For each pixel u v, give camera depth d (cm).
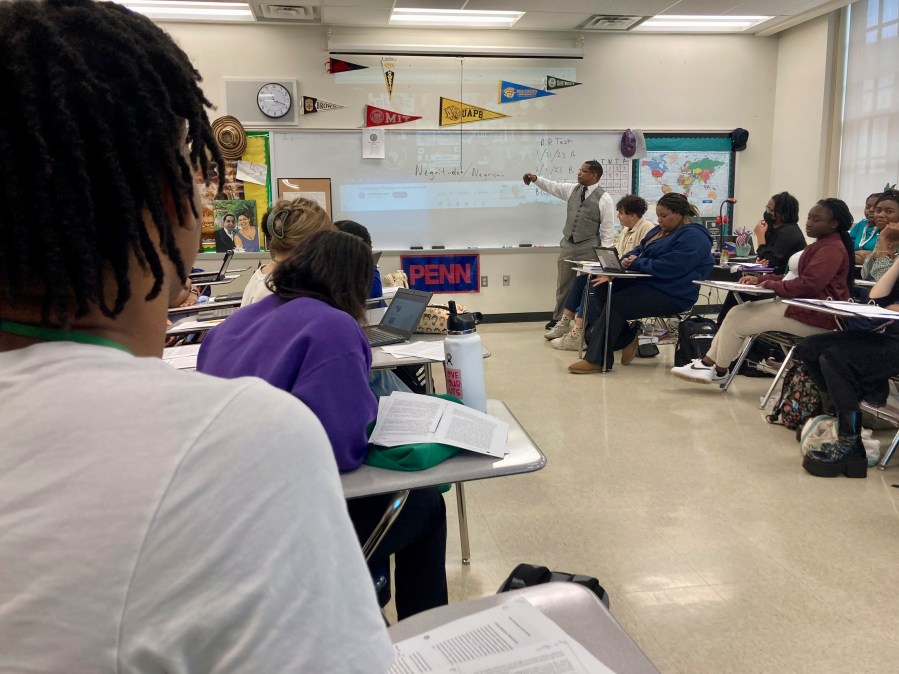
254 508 36
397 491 118
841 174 637
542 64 652
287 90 619
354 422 117
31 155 40
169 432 37
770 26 650
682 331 460
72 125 40
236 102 617
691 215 469
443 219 659
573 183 655
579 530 231
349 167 640
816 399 324
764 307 376
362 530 141
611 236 604
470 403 146
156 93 44
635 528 232
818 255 355
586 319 500
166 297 48
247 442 37
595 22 620
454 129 647
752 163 700
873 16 593
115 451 36
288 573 37
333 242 137
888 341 282
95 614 34
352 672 39
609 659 70
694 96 680
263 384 41
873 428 338
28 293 42
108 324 44
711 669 159
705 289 702
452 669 65
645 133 675
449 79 641
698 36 673
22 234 40
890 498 253
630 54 665
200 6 560
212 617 35
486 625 72
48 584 34
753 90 690
